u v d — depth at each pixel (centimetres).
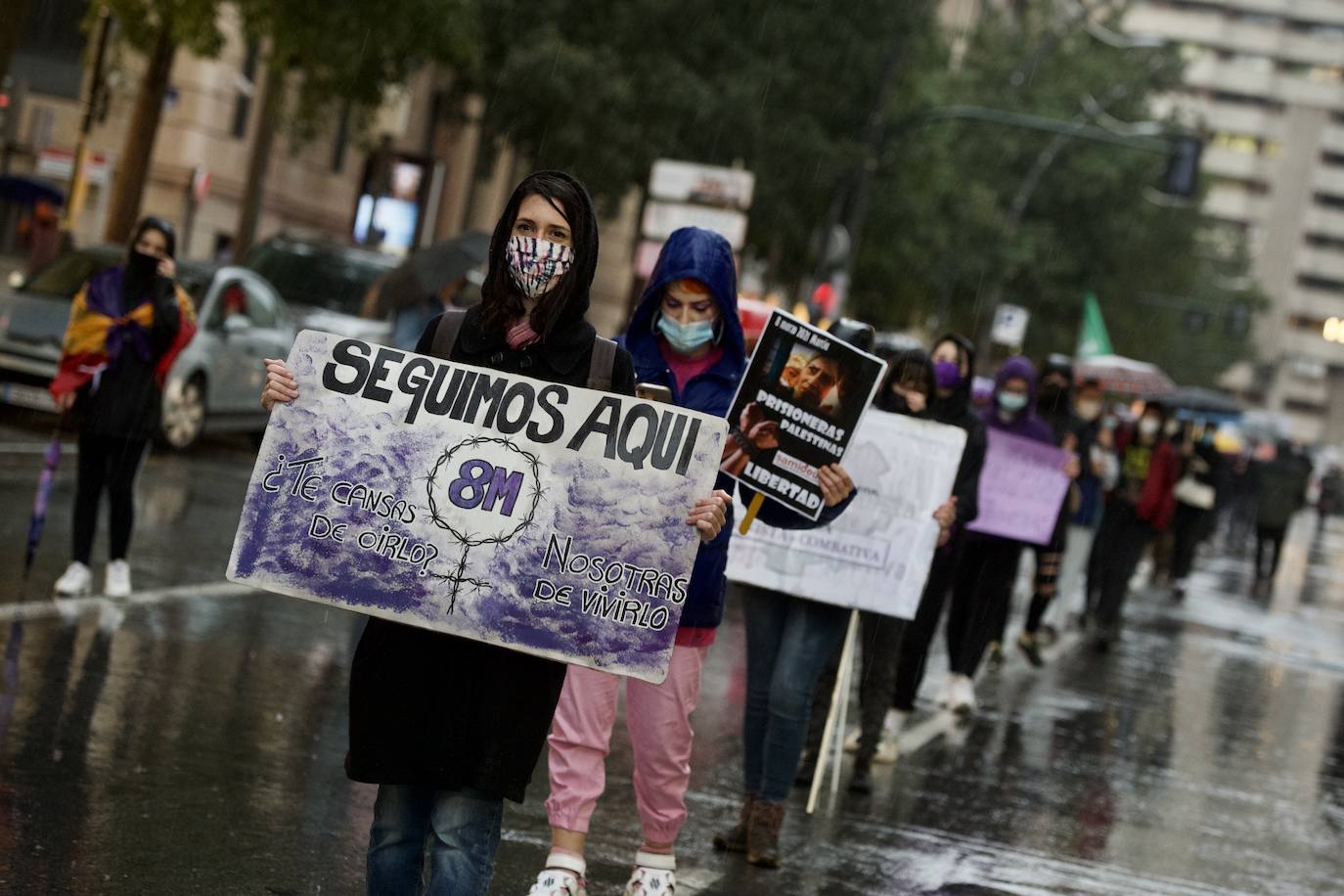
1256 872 1030
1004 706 1584
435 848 550
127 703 995
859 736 1151
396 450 566
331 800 870
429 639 560
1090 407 2034
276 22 3045
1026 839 1034
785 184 4578
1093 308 4919
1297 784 1377
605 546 562
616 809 966
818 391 812
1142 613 2769
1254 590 3703
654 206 3073
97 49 2903
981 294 6894
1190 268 9844
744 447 813
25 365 2272
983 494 1477
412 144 5544
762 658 936
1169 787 1280
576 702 714
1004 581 1487
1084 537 2134
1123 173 7706
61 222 2894
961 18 10738
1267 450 8219
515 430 566
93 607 1257
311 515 564
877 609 1009
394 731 554
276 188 4997
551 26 4197
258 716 1020
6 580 1311
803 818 1023
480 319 576
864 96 4628
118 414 1266
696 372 793
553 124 4253
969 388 1180
